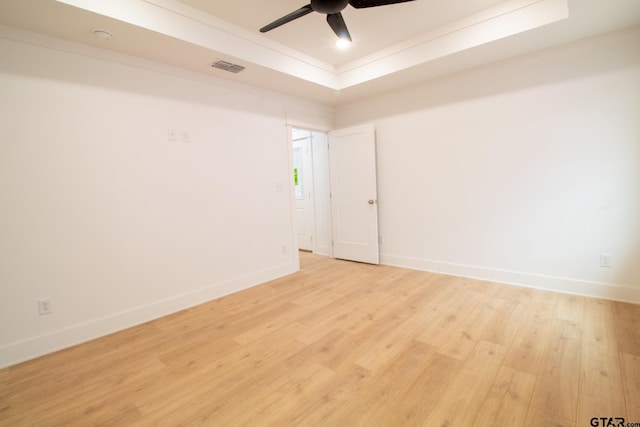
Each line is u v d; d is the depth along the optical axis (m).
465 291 3.18
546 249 3.10
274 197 3.95
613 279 2.77
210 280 3.28
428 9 2.70
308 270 4.28
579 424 1.42
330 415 1.55
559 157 2.96
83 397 1.77
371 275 3.90
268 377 1.89
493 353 2.03
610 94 2.68
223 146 3.39
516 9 2.61
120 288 2.66
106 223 2.58
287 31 2.97
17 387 1.89
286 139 4.10
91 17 2.09
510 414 1.50
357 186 4.49
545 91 2.98
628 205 2.67
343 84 3.89
